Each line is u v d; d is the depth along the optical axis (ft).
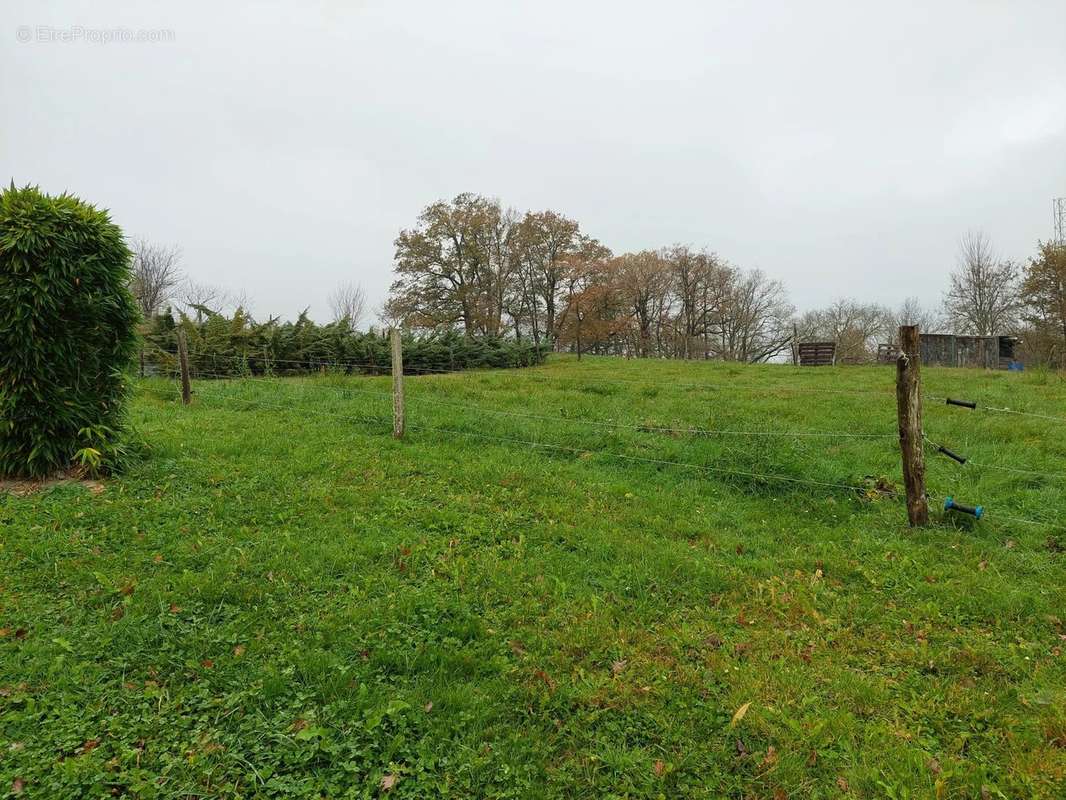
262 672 11.32
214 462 23.58
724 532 19.70
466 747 9.92
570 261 153.48
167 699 10.53
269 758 9.43
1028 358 115.85
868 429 33.94
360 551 16.53
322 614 13.50
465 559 16.57
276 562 15.49
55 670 10.89
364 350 80.18
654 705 11.21
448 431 31.30
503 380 58.18
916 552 17.98
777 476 23.86
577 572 16.24
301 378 58.39
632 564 16.81
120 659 11.40
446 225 150.00
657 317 191.21
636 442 29.25
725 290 186.50
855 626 14.20
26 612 12.71
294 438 28.50
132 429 24.40
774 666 12.47
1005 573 16.71
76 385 21.39
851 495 22.48
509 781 9.41
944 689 11.91
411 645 12.56
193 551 15.88
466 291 150.51
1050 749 10.21
